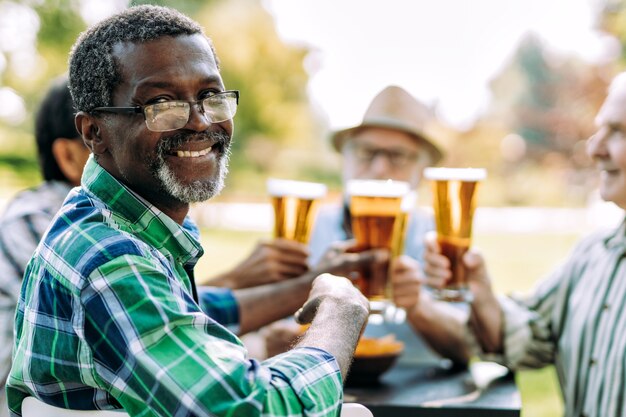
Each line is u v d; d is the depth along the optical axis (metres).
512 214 16.34
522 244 11.22
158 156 1.27
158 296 1.15
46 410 1.28
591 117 12.64
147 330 1.12
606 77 10.66
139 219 1.29
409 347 2.45
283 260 2.05
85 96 1.31
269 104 12.07
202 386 1.10
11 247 1.86
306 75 12.55
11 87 7.75
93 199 1.31
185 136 1.28
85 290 1.16
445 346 2.18
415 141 2.59
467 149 18.31
